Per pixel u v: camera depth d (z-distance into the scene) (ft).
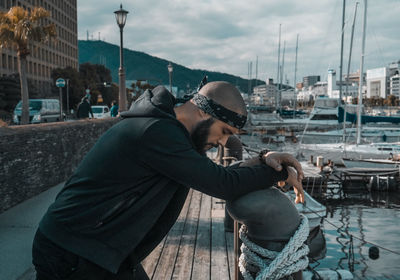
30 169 24.77
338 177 52.54
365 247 26.13
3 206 21.06
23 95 81.56
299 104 338.75
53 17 269.23
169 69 103.24
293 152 71.10
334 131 89.86
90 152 4.07
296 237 4.16
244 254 4.57
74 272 3.92
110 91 277.85
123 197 3.84
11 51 199.52
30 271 12.51
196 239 15.47
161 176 3.92
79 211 3.87
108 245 3.89
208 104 4.00
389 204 44.75
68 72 231.09
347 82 87.30
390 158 60.95
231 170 4.08
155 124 3.76
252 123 134.62
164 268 12.28
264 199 4.15
